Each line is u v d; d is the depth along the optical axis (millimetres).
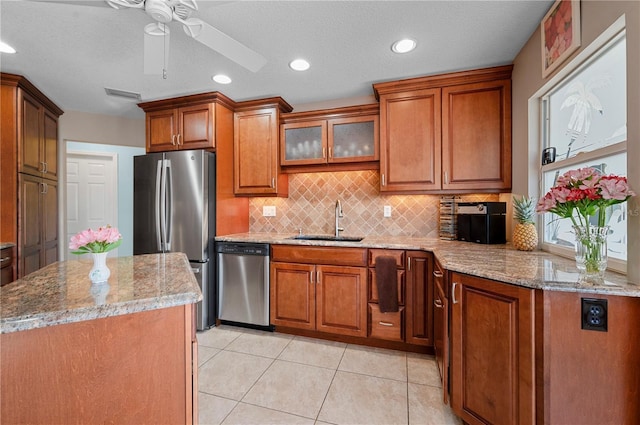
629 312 1030
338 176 3066
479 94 2279
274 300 2613
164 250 2752
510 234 2295
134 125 3510
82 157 4340
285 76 2428
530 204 1893
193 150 2740
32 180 2670
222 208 2891
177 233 2734
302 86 2643
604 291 1035
